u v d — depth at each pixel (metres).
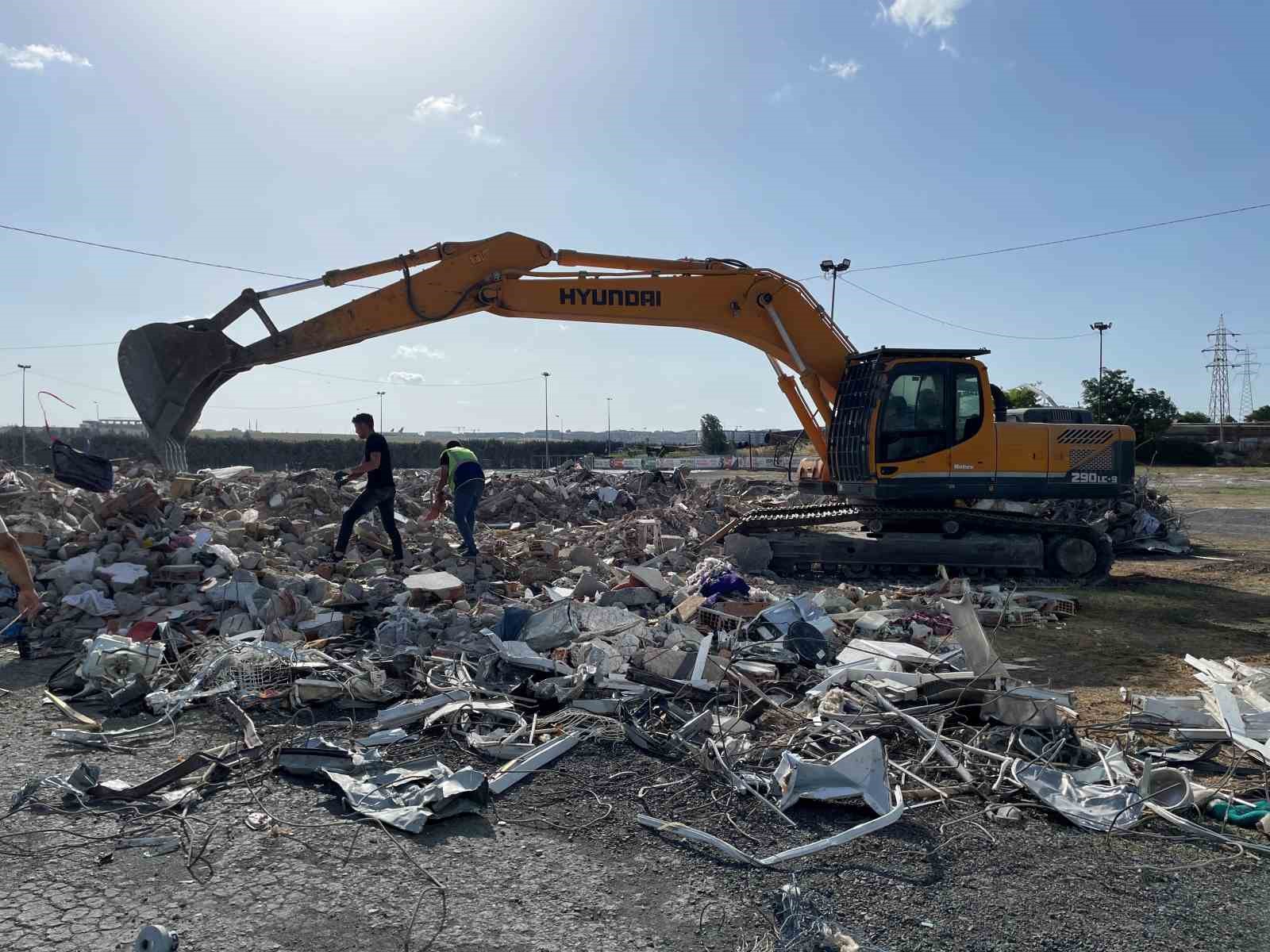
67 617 7.36
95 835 4.01
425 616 7.23
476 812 4.33
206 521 9.91
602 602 8.44
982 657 5.80
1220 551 15.50
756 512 13.51
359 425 9.75
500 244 11.30
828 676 6.24
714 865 3.85
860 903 3.54
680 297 11.88
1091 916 3.47
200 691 5.93
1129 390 47.56
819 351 12.34
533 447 59.94
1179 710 5.71
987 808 4.45
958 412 11.60
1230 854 4.04
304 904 3.45
